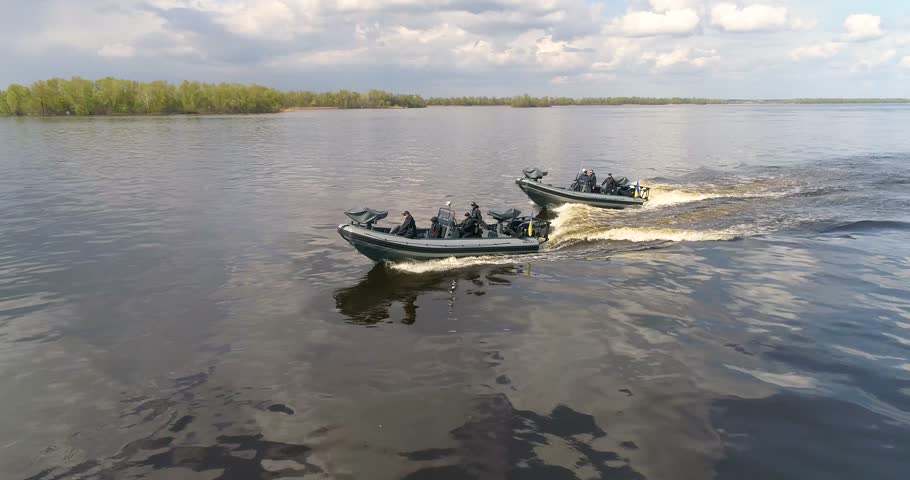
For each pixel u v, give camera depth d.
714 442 7.72
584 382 9.35
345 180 33.28
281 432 7.96
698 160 43.84
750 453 7.48
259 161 43.22
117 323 11.83
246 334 11.30
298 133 77.62
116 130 76.81
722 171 36.56
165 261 16.36
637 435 7.89
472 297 13.48
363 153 50.44
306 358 10.25
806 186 28.47
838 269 15.09
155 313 12.38
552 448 7.59
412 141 65.06
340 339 11.06
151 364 10.02
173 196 27.39
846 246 17.25
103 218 22.19
